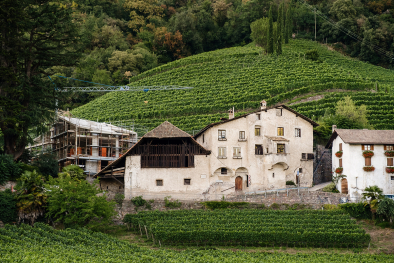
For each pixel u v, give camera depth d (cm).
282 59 15300
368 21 18938
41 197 5791
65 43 7088
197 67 15588
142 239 5809
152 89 14025
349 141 6750
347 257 5200
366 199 6347
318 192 6638
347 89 12238
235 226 5747
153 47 19412
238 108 11400
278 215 6038
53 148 8775
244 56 16075
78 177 6538
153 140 6919
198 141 7569
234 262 4859
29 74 6762
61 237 5244
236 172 7038
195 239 5578
